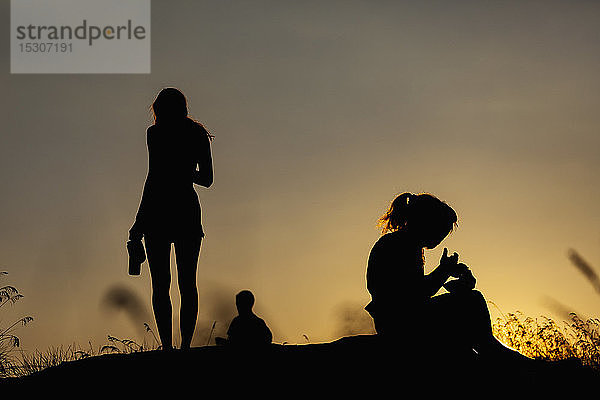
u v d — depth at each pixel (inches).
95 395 454.6
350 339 478.0
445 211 437.4
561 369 461.4
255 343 503.5
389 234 444.8
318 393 437.4
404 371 433.7
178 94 529.0
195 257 527.8
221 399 440.5
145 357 490.9
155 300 522.6
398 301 431.8
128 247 526.6
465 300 434.0
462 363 432.1
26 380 487.2
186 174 524.1
